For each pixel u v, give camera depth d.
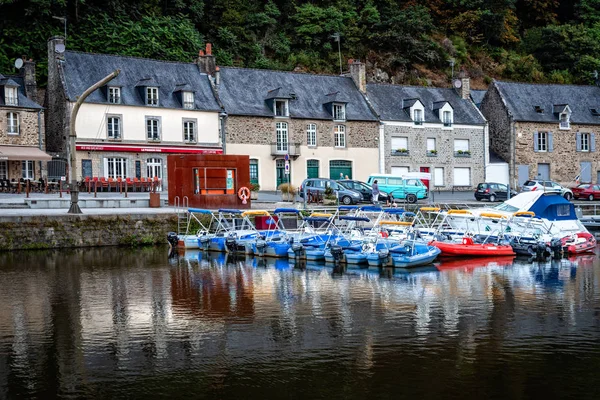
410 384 10.11
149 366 11.02
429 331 13.03
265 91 44.16
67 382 10.31
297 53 60.19
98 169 38.41
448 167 48.19
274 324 13.64
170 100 40.81
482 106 51.75
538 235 24.77
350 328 13.29
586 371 10.63
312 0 63.34
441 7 71.00
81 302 15.88
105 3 51.75
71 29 49.44
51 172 38.44
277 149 42.91
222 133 41.62
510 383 10.13
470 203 36.03
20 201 29.02
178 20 53.81
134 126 39.41
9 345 12.27
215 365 11.03
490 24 69.88
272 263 22.44
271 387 10.03
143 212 27.20
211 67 43.38
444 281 18.64
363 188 36.38
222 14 58.44
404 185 38.03
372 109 46.22
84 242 25.70
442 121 47.94
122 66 40.81
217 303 15.72
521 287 17.66
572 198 42.53
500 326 13.41
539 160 49.88
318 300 16.02
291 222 29.05
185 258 23.44
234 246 24.94
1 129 37.09
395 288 17.56
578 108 52.06
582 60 69.62
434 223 26.88
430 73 63.53
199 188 30.30
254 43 58.19
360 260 22.03
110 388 10.05
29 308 15.24
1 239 24.30
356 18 63.28
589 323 13.64
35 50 47.78
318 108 44.72
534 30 72.88
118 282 18.50
